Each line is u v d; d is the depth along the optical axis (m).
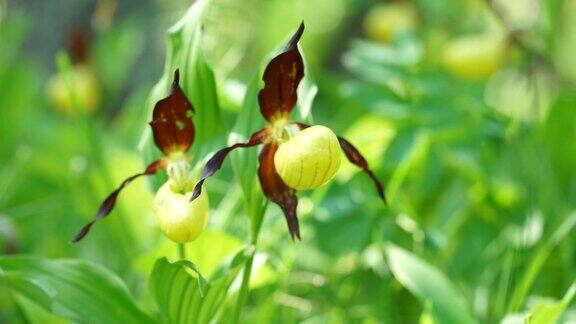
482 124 1.04
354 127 1.10
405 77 1.05
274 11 1.61
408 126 1.02
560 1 1.15
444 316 0.85
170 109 0.79
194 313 0.82
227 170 1.17
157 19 1.88
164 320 0.82
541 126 1.09
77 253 1.09
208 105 0.83
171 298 0.81
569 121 1.08
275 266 0.91
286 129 0.79
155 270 0.79
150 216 1.02
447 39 1.55
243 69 1.78
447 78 1.07
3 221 1.00
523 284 0.89
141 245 1.03
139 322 0.82
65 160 1.23
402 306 1.01
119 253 1.07
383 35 1.62
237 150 0.81
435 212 1.08
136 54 1.79
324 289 1.01
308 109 0.81
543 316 0.81
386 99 1.05
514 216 1.05
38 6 1.80
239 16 1.14
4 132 1.44
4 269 0.81
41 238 1.13
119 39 1.63
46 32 1.80
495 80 1.51
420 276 0.87
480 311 1.00
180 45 0.83
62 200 1.12
